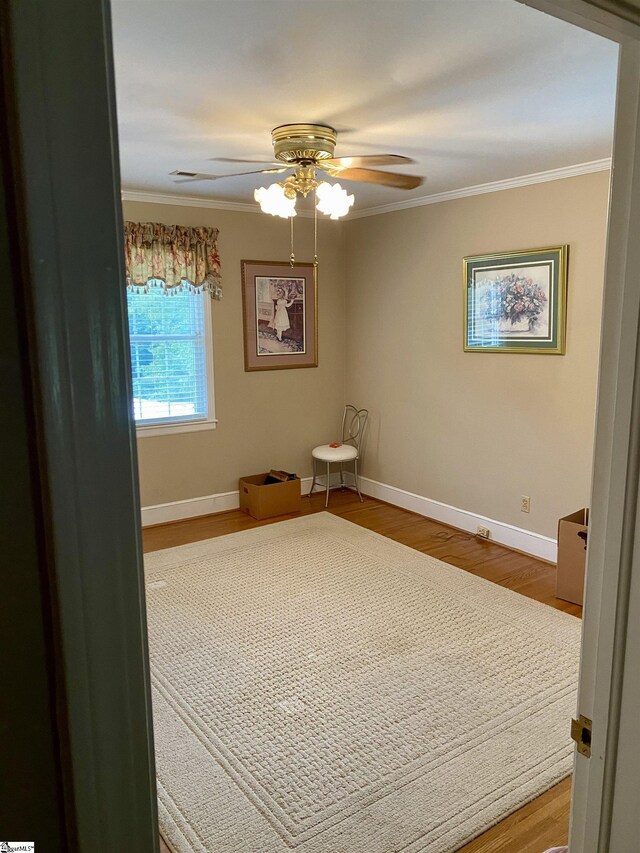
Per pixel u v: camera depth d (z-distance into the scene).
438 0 1.66
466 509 4.65
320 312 5.41
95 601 0.50
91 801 0.53
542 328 3.92
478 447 4.48
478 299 4.29
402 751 2.34
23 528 0.48
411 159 3.43
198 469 4.96
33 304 0.45
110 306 0.48
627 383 0.97
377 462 5.43
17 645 0.49
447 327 4.58
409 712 2.56
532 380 4.05
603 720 1.07
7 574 0.48
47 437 0.47
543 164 3.55
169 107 2.52
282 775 2.23
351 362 5.58
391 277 5.01
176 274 4.55
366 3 1.68
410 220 4.75
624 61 0.92
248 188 4.20
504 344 4.17
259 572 3.93
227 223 4.77
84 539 0.49
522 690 2.71
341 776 2.22
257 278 4.99
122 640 0.53
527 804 2.10
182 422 4.80
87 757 0.52
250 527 4.75
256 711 2.58
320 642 3.10
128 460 0.51
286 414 5.37
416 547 4.36
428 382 4.80
